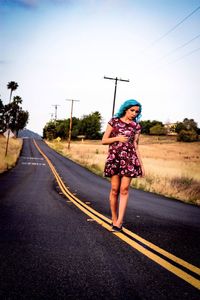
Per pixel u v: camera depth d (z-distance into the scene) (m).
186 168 34.38
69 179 20.23
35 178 19.61
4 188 12.94
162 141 127.12
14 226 5.27
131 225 5.58
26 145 87.19
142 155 67.50
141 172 4.72
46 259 3.51
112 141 4.65
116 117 4.79
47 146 93.44
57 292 2.65
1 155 37.62
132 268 3.28
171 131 171.00
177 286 2.84
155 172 24.11
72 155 55.59
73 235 4.67
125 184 4.70
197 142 119.38
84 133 166.38
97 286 2.80
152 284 2.87
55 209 7.40
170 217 7.07
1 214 6.48
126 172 4.61
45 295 2.59
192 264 3.48
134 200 10.71
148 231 5.11
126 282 2.91
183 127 165.00
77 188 14.34
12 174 22.19
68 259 3.53
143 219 6.38
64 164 38.44
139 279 2.99
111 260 3.52
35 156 51.62
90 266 3.31
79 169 32.09
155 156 66.50
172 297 2.61
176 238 4.71
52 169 29.42
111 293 2.66
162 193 15.35
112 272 3.15
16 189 12.64
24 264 3.33
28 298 2.52
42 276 3.01
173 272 3.19
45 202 8.73
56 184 15.96
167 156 68.00
